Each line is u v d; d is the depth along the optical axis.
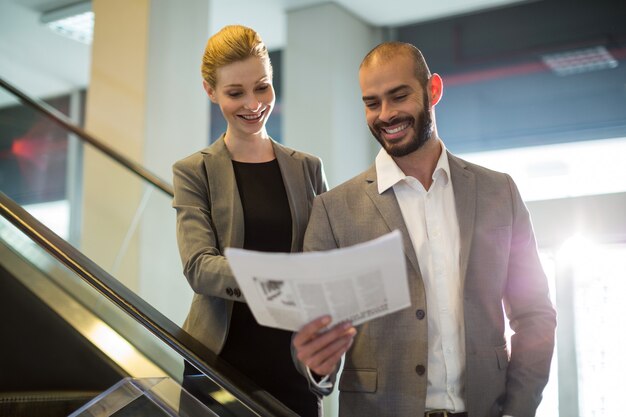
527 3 5.72
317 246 2.06
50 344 3.64
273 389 2.17
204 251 2.08
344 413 1.98
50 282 3.81
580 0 5.52
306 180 2.35
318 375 1.96
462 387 1.94
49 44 7.00
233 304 2.17
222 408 1.82
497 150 5.70
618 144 5.26
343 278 1.55
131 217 4.72
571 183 5.33
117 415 1.89
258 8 6.03
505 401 1.96
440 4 5.82
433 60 6.06
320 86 5.89
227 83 2.21
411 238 2.02
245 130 2.24
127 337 3.33
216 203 2.22
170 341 1.91
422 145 2.03
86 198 5.00
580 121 5.41
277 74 6.78
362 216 2.05
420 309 1.94
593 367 4.70
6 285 3.90
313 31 5.95
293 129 5.96
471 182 2.07
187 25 5.57
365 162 6.07
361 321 1.70
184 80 5.52
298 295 1.58
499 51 5.80
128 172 4.81
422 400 1.89
